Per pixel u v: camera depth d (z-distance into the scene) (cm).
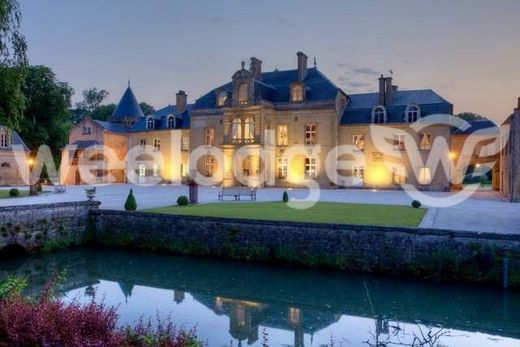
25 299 704
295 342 1020
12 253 1953
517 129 2759
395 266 1502
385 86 4209
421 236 1479
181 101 5359
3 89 1253
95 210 2152
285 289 1467
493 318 1188
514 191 2756
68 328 563
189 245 1886
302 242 1666
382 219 1822
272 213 2050
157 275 1658
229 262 1759
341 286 1472
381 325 1147
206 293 1437
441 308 1267
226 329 1096
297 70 4616
